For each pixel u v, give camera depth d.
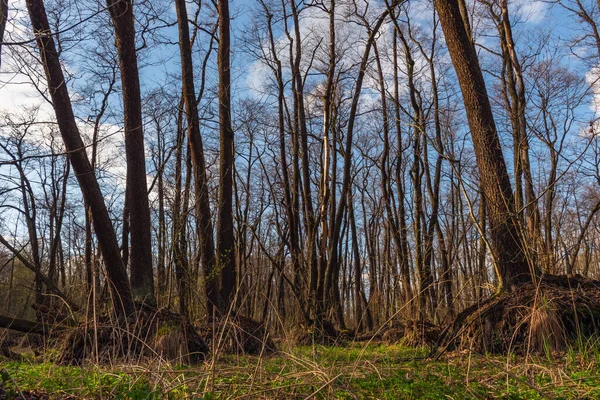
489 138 10.84
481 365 7.69
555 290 9.69
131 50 11.68
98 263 7.20
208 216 14.04
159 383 5.24
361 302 27.83
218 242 14.04
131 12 11.66
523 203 12.11
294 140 20.92
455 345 10.05
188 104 14.44
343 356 8.98
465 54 11.29
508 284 10.34
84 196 10.16
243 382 5.71
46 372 7.10
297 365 6.42
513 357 8.35
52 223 28.47
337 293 20.48
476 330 9.66
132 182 11.35
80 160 10.18
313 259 16.47
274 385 5.57
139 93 11.76
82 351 8.56
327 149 17.75
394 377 6.43
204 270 13.58
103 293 9.82
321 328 13.43
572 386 5.79
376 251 36.56
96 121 22.00
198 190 14.20
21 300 16.67
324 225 17.33
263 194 29.84
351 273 39.16
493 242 10.63
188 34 14.55
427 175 21.23
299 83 19.23
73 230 26.98
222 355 7.97
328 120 17.97
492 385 6.03
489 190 10.69
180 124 18.80
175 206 16.88
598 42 15.77
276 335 11.80
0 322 9.70
